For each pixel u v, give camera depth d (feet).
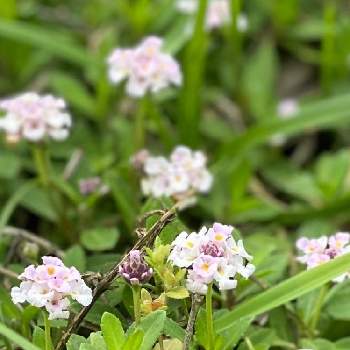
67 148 1.18
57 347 0.89
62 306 0.85
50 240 1.11
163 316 0.85
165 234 0.92
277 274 0.97
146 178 1.06
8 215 1.07
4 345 0.94
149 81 1.06
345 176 1.19
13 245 1.02
